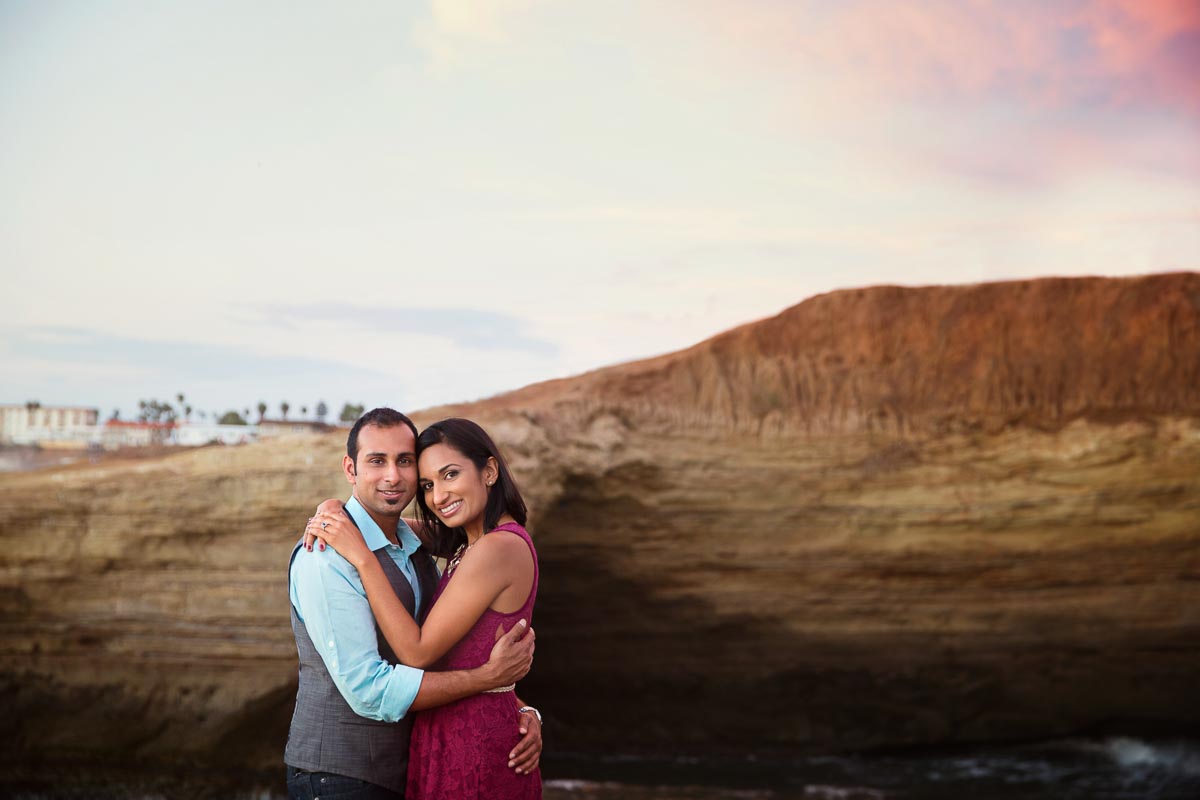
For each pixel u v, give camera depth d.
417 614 3.09
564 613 10.36
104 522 8.62
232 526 8.71
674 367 10.61
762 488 10.16
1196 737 10.30
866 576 10.20
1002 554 10.10
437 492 3.05
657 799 8.95
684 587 10.21
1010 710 10.41
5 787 8.45
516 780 2.98
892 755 10.59
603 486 9.92
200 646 8.59
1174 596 9.97
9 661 8.49
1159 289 10.83
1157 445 9.92
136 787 8.52
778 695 10.46
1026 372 10.50
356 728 2.92
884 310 10.95
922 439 10.27
